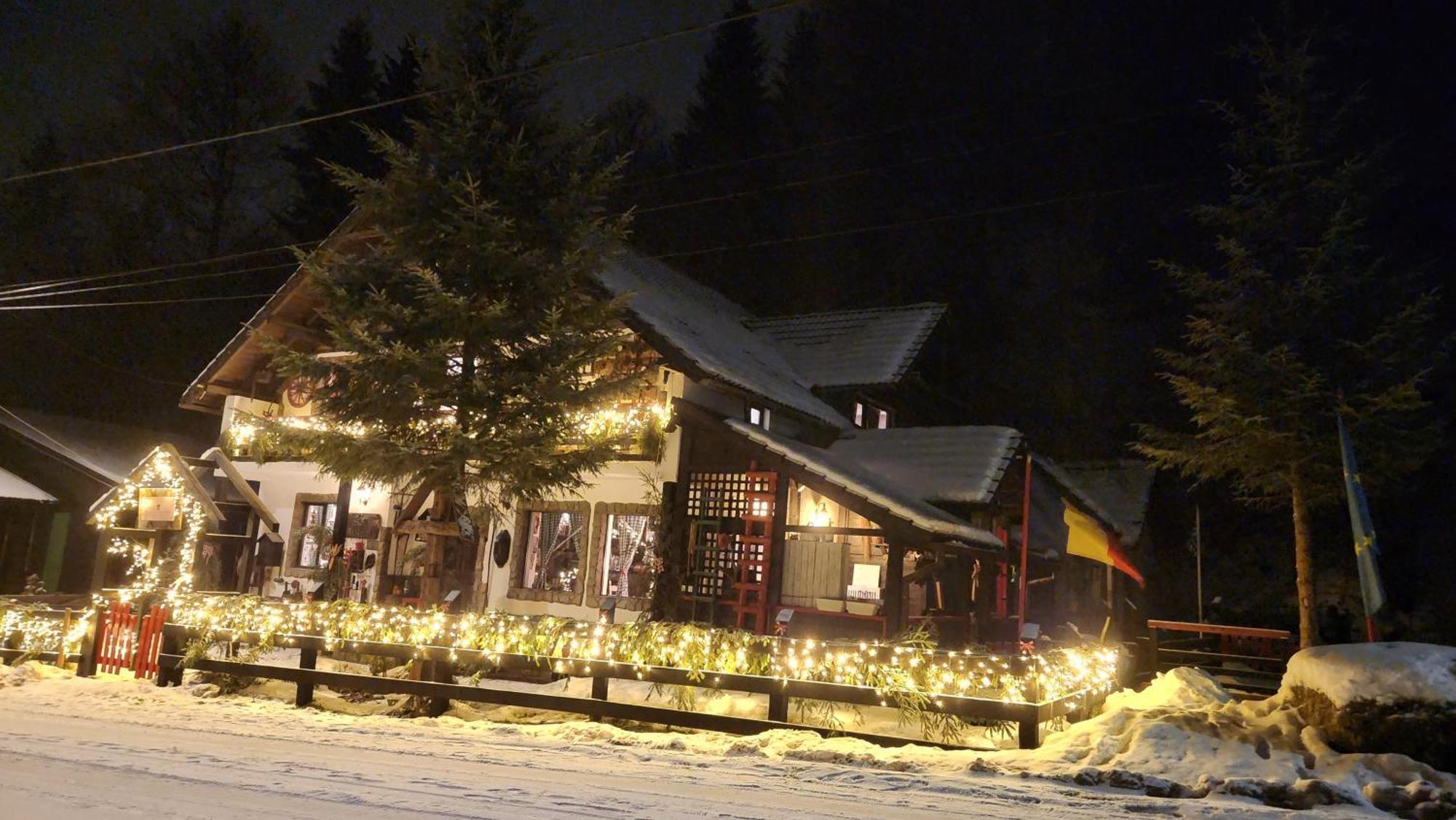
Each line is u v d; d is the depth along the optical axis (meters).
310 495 19.73
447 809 6.48
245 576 18.88
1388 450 14.71
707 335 19.98
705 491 16.38
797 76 43.12
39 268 34.62
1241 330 15.68
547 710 11.07
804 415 18.98
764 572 15.62
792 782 7.79
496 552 17.47
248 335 19.61
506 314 12.55
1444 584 25.36
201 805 6.42
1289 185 16.14
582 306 13.44
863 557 18.05
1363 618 25.86
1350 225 15.28
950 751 9.02
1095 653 11.68
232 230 36.31
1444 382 26.08
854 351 23.80
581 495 17.14
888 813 6.86
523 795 6.98
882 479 17.75
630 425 16.41
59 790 6.77
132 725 9.61
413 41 13.57
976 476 17.59
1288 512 29.03
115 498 17.52
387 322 12.60
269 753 8.29
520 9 13.35
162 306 34.88
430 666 11.43
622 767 8.20
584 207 13.59
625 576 16.56
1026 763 8.43
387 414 12.73
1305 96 16.34
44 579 22.92
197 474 19.03
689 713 9.86
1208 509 30.22
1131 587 26.61
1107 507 26.92
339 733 9.41
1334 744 8.80
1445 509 26.20
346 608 11.68
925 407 26.36
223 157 36.19
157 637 12.67
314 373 12.83
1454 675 8.60
